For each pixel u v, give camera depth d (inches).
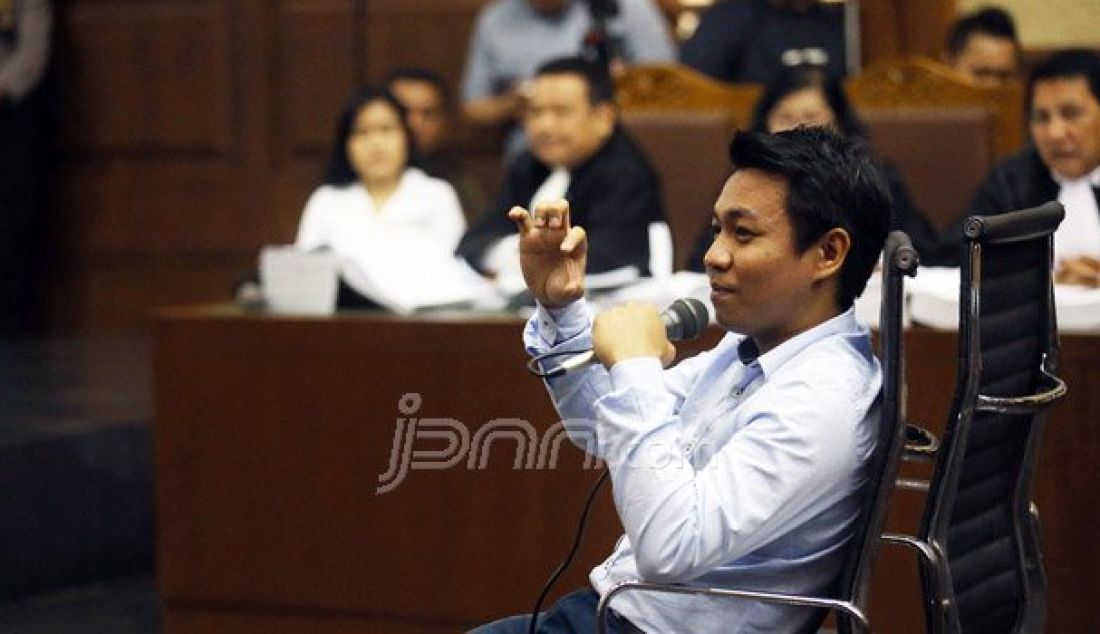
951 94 626.2
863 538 294.8
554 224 324.5
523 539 515.8
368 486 533.0
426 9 946.7
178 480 554.9
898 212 564.7
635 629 312.8
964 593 330.6
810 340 303.4
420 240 609.0
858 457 297.1
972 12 733.9
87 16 1041.5
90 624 633.6
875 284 457.4
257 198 1007.0
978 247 301.6
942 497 307.0
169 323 553.0
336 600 539.8
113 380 848.9
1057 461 462.0
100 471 693.9
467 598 524.1
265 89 996.6
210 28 1009.5
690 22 844.6
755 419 296.0
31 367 903.1
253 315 542.6
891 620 480.4
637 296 504.7
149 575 708.0
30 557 667.4
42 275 1071.6
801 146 300.2
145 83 1030.4
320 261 548.1
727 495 289.9
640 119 634.8
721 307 304.8
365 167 636.7
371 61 964.6
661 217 582.6
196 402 551.5
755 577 303.7
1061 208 330.0
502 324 511.5
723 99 652.7
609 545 504.7
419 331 522.0
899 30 822.5
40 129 1045.2
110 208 1049.5
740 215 301.0
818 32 743.7
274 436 542.9
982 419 319.3
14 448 663.8
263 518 546.3
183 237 1031.0
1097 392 456.8
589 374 332.5
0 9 1032.8
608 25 778.8
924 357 466.6
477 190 717.9
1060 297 462.0
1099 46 784.9
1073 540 462.0
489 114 831.7
